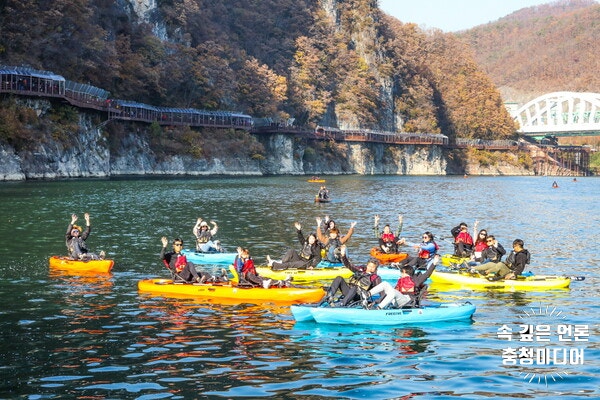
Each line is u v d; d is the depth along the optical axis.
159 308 22.05
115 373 15.73
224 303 22.91
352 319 20.50
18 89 102.88
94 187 85.56
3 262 30.14
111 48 135.38
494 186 141.88
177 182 110.88
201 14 191.62
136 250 34.69
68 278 26.78
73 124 113.31
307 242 28.64
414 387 15.07
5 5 115.31
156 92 158.38
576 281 28.31
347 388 14.96
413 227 51.03
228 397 14.34
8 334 18.77
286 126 186.50
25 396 14.27
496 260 28.52
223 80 178.38
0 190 74.00
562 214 66.56
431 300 24.25
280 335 19.17
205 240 33.81
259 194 85.44
